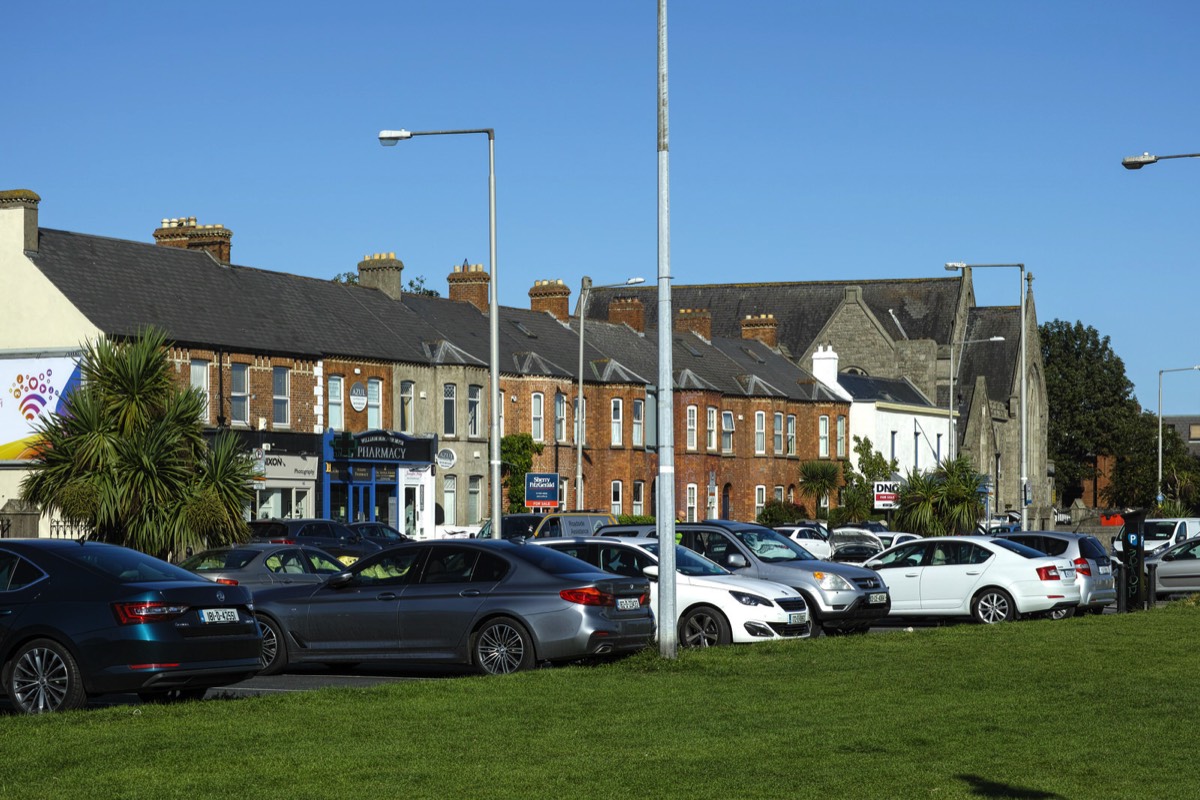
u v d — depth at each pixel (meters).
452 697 15.46
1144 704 15.29
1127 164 34.94
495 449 33.09
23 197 44.75
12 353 44.62
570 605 18.38
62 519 33.25
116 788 10.76
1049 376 117.62
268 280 52.56
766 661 19.05
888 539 47.19
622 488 64.25
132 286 46.69
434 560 19.16
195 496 32.56
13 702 14.63
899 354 95.06
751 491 72.62
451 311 61.38
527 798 10.57
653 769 11.66
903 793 10.79
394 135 33.41
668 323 19.45
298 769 11.53
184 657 14.65
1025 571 27.83
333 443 50.34
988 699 15.67
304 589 19.59
